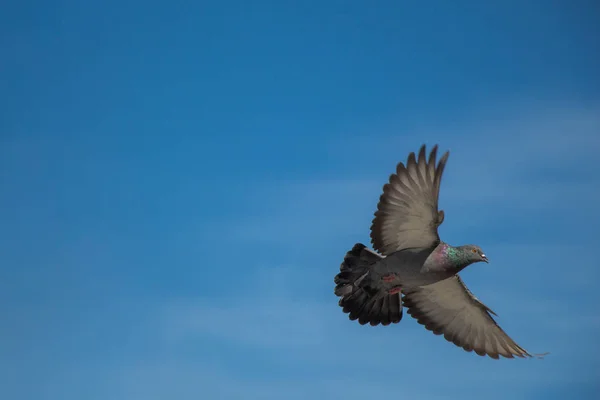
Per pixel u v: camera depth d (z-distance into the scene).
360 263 15.81
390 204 15.12
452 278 16.98
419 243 15.52
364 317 16.12
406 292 17.72
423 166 14.59
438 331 17.94
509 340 17.34
